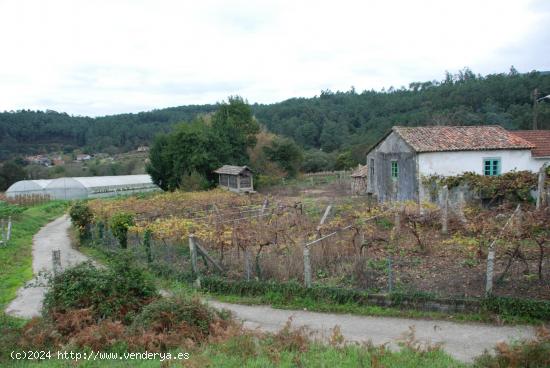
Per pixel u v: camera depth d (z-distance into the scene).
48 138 113.38
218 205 27.34
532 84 67.38
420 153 23.55
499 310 9.81
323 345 8.48
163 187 51.12
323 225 17.12
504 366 7.24
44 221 34.59
